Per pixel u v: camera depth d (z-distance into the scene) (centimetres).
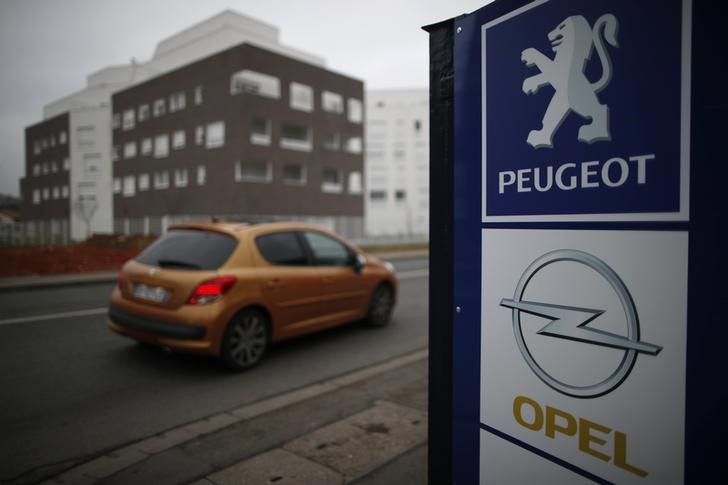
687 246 115
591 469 137
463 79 171
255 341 505
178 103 3666
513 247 156
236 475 270
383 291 692
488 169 163
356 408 371
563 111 140
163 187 3772
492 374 166
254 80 3544
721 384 110
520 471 159
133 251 1784
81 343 586
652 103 120
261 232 539
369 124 5991
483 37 163
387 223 5819
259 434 329
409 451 295
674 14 115
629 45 124
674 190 117
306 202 3597
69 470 291
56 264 1428
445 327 183
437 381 188
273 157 3384
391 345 594
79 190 4812
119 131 4175
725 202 108
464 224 173
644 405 124
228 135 3278
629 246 126
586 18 133
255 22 4262
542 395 150
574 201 138
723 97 108
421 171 5962
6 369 488
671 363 118
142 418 370
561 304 143
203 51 4262
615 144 128
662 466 121
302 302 555
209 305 463
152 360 520
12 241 2258
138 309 494
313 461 284
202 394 423
